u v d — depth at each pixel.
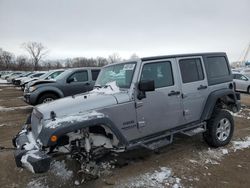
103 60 77.56
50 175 4.21
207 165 4.45
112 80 4.64
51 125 3.31
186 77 4.83
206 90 5.11
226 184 3.80
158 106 4.36
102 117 3.63
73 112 3.65
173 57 4.73
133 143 4.11
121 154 4.95
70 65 83.62
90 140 3.81
